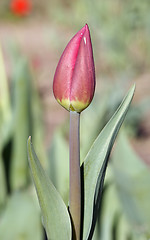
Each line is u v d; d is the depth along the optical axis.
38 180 0.52
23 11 4.38
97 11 2.62
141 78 2.53
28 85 1.05
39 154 1.08
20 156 1.03
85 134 1.05
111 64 2.64
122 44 2.63
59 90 0.50
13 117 1.04
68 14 2.88
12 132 1.03
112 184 0.84
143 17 2.55
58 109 2.37
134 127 2.02
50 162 0.88
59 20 2.91
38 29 5.31
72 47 0.50
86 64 0.49
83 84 0.49
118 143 0.77
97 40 2.65
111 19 2.63
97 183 0.54
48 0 5.70
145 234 0.79
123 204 0.79
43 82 2.73
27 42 4.37
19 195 0.70
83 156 0.89
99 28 2.62
